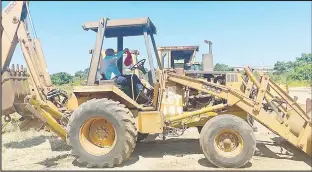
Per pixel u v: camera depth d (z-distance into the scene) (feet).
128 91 21.79
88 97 21.08
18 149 23.99
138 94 21.70
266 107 21.56
